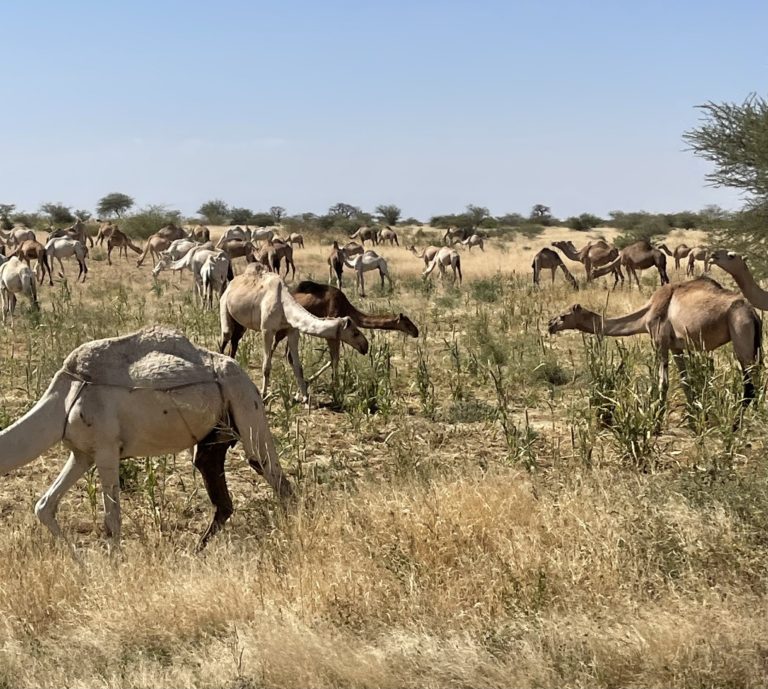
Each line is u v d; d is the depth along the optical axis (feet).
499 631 19.07
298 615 20.29
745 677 17.39
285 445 34.37
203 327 64.13
